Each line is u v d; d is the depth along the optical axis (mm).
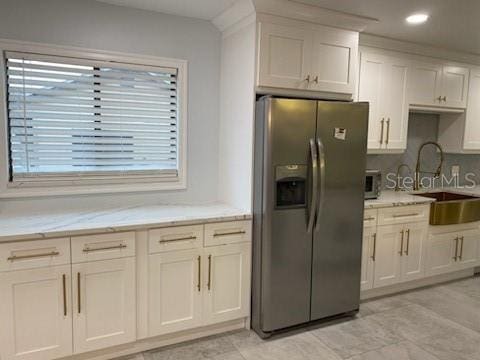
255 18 2463
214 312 2561
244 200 2699
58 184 2568
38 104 2471
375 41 3252
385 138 3441
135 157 2807
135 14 2656
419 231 3393
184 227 2396
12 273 1955
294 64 2613
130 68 2691
